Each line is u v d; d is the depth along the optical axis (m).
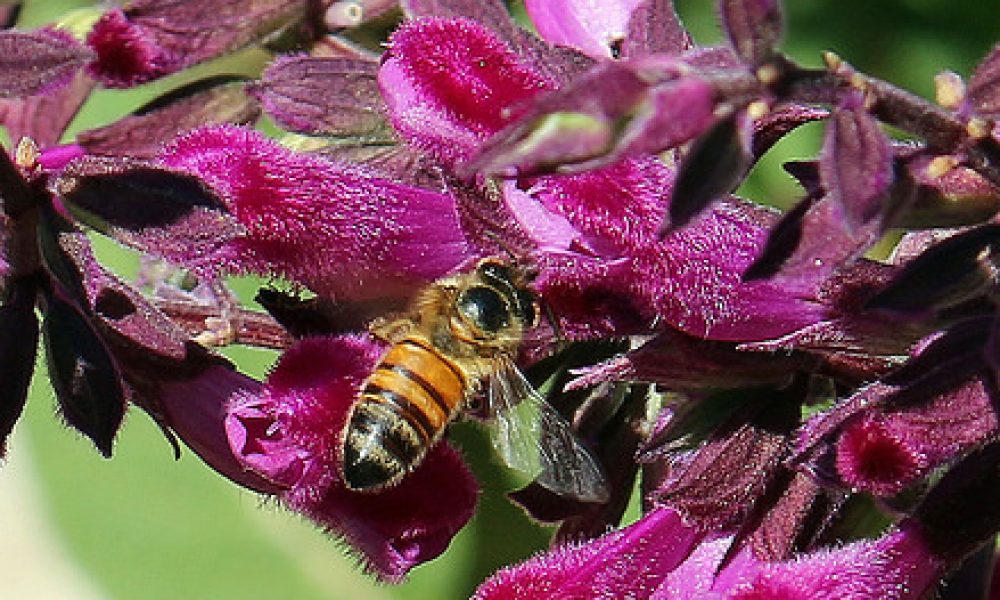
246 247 0.19
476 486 0.20
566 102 0.17
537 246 0.19
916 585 0.19
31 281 0.19
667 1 0.20
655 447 0.20
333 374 0.19
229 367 0.20
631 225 0.19
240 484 0.20
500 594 0.20
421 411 0.20
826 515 0.19
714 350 0.19
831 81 0.17
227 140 0.20
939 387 0.18
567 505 0.20
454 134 0.19
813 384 0.20
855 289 0.19
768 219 0.19
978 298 0.18
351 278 0.20
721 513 0.19
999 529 0.19
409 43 0.19
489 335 0.20
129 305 0.20
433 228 0.20
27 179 0.19
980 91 0.18
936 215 0.18
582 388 0.20
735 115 0.17
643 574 0.20
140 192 0.19
